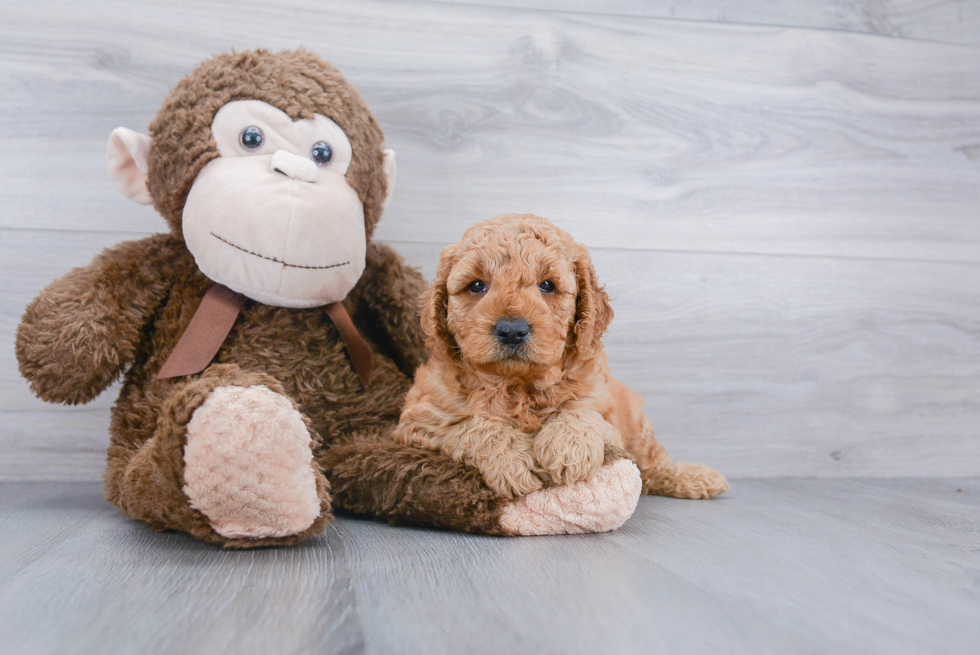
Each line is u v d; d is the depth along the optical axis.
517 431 1.69
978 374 2.79
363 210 2.00
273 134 1.81
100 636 0.98
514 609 1.10
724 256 2.66
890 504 2.12
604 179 2.59
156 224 2.37
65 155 2.31
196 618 1.05
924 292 2.77
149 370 1.83
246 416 1.33
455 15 2.50
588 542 1.55
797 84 2.70
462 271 1.71
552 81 2.56
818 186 2.72
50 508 1.89
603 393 1.84
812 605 1.16
